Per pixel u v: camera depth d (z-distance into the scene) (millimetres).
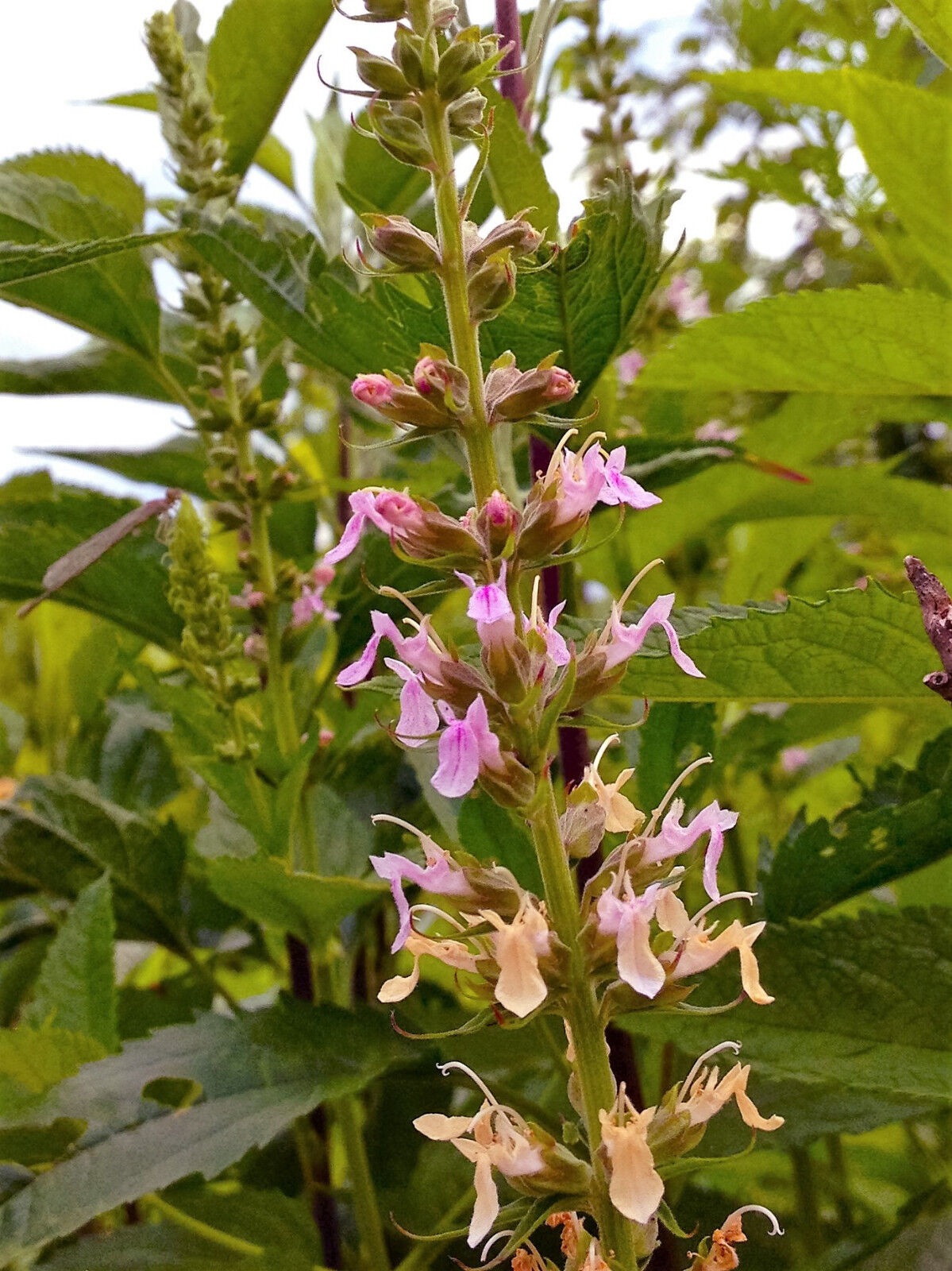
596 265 150
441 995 260
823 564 303
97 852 220
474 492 116
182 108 187
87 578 208
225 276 171
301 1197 209
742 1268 181
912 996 145
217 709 186
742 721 227
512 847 164
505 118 163
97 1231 207
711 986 153
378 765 239
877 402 244
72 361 234
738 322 178
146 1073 160
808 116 289
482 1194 107
